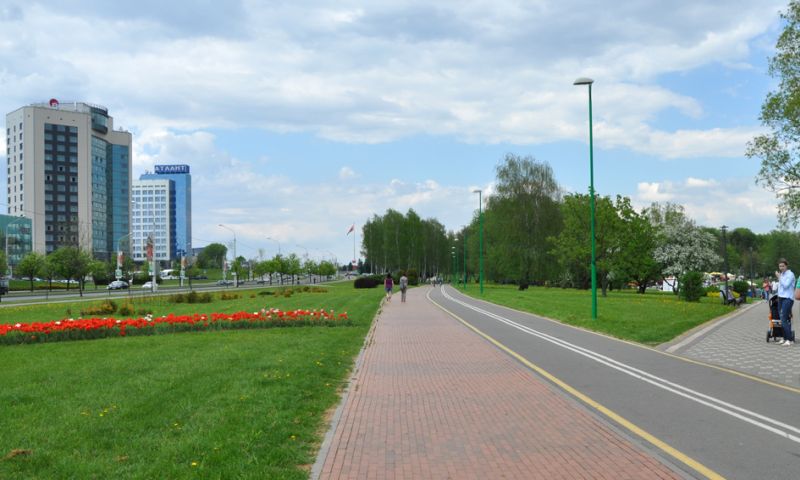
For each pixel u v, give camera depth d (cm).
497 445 696
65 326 1827
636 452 665
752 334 1962
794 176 3020
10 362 1361
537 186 6969
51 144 14212
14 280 10350
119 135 16350
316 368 1240
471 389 1055
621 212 5216
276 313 2358
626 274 5553
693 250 7231
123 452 658
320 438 727
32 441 699
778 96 2975
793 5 2939
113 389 1009
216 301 4566
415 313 3188
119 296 5809
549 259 6881
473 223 10906
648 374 1205
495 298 4700
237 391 985
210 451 652
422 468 610
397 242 12494
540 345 1727
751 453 661
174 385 1042
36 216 14012
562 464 622
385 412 872
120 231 16375
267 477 570
